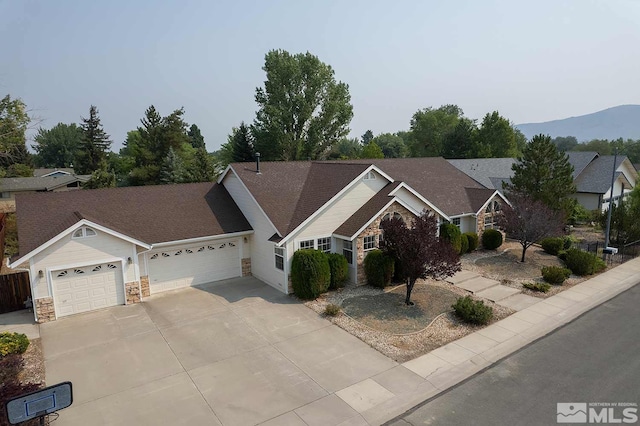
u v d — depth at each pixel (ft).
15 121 100.42
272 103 180.04
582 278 66.80
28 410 23.97
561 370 37.99
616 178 120.98
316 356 41.11
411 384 35.83
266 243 63.82
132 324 49.55
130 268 56.03
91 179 136.98
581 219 116.67
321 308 53.83
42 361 40.75
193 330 47.60
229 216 69.10
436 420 30.96
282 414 31.89
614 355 40.70
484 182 120.16
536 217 72.79
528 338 44.86
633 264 75.15
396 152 340.59
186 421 31.22
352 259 62.54
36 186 179.93
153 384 36.40
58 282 51.70
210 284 65.00
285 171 77.51
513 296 58.13
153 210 65.10
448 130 257.34
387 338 44.96
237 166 72.95
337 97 185.78
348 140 368.48
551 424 30.27
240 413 32.12
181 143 173.47
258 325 48.75
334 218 64.03
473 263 75.00
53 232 53.06
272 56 175.32
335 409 32.45
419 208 72.69
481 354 41.22
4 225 86.33
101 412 32.42
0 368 35.99
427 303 55.16
